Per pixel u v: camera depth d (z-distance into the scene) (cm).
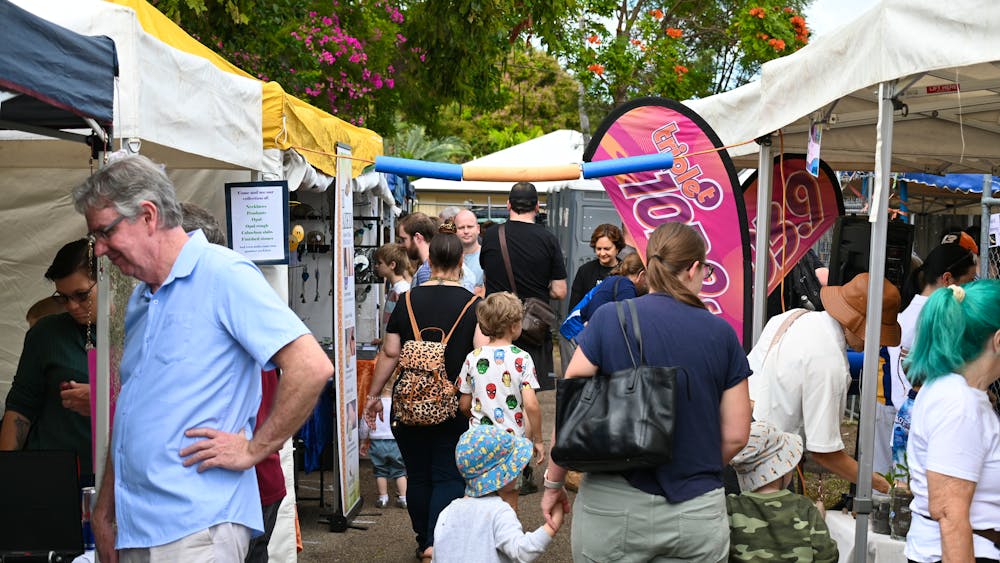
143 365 272
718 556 312
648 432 297
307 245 837
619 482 311
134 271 274
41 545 308
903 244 550
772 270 658
